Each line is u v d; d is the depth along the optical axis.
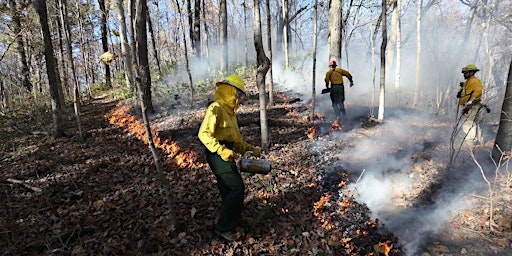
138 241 3.32
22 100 12.59
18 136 7.85
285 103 9.38
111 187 4.68
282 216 3.83
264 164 3.32
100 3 8.44
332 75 7.76
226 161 3.15
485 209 3.73
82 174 5.16
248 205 4.03
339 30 10.65
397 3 10.57
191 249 3.21
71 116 10.48
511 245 3.15
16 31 12.52
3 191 4.55
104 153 6.12
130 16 3.15
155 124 7.86
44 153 6.15
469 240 3.32
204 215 3.81
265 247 3.28
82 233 3.50
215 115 2.99
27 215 3.90
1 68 14.36
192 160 5.40
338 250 3.27
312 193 4.39
